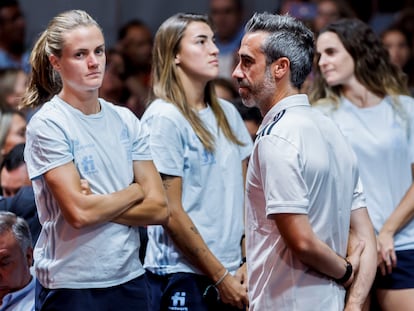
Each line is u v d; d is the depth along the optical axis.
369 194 9.77
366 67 9.98
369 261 7.59
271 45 7.35
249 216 7.51
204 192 9.08
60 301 7.49
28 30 17.50
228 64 16.33
